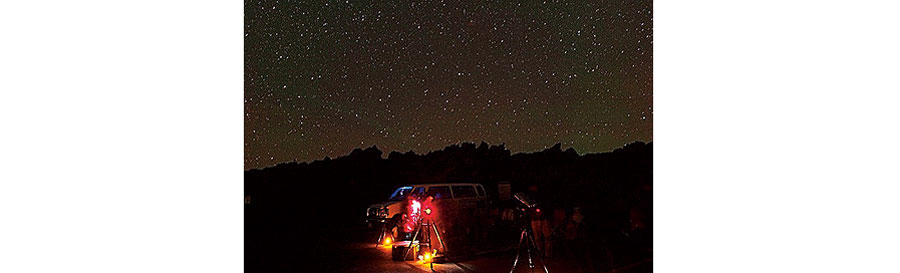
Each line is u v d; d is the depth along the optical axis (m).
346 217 9.28
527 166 8.57
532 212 7.70
